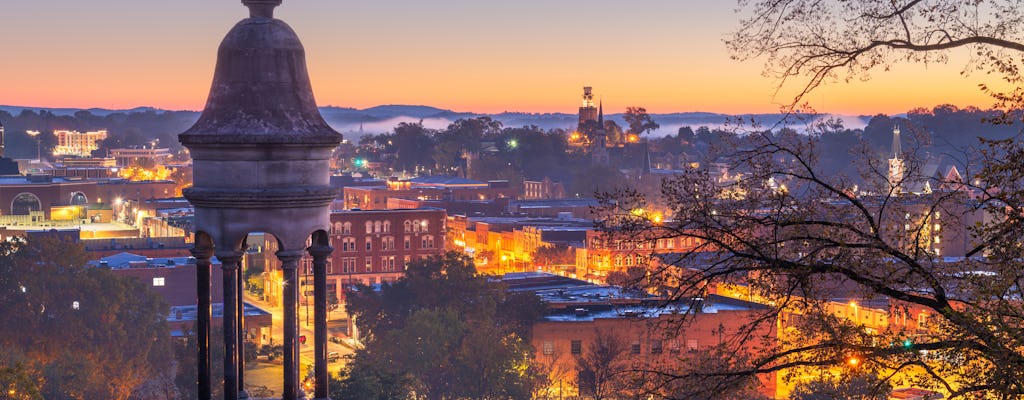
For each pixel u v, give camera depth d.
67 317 193.00
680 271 36.66
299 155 24.97
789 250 35.62
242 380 27.14
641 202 36.00
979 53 33.59
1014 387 31.31
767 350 35.59
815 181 34.59
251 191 24.55
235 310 25.86
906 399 116.94
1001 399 31.91
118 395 193.38
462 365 172.62
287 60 25.16
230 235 24.91
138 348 197.75
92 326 193.62
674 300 35.75
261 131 24.53
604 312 191.25
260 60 24.91
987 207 33.44
